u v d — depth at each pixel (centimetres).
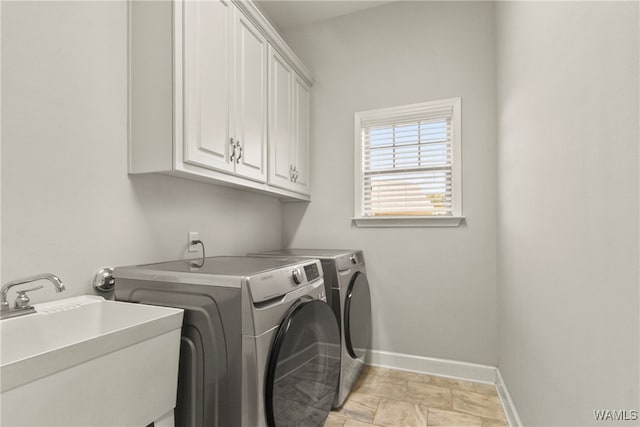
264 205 263
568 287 102
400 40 258
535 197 136
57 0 123
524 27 151
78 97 129
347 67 274
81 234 130
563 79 106
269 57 216
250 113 192
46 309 109
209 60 157
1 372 62
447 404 195
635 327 67
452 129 241
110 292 141
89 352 77
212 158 159
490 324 228
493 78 232
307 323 133
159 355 98
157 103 142
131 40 148
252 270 124
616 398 74
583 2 91
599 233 82
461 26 241
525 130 151
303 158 267
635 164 66
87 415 77
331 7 266
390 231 256
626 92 70
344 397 193
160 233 166
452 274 238
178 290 120
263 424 108
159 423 100
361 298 221
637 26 65
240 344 108
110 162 141
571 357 100
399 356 248
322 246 277
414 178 254
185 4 143
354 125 270
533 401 139
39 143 117
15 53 110
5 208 108
